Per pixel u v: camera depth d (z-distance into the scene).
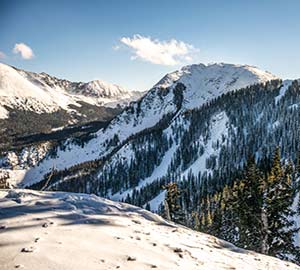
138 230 9.24
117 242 7.72
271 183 21.83
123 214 10.62
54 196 10.94
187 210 114.88
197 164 181.62
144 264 6.64
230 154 165.25
